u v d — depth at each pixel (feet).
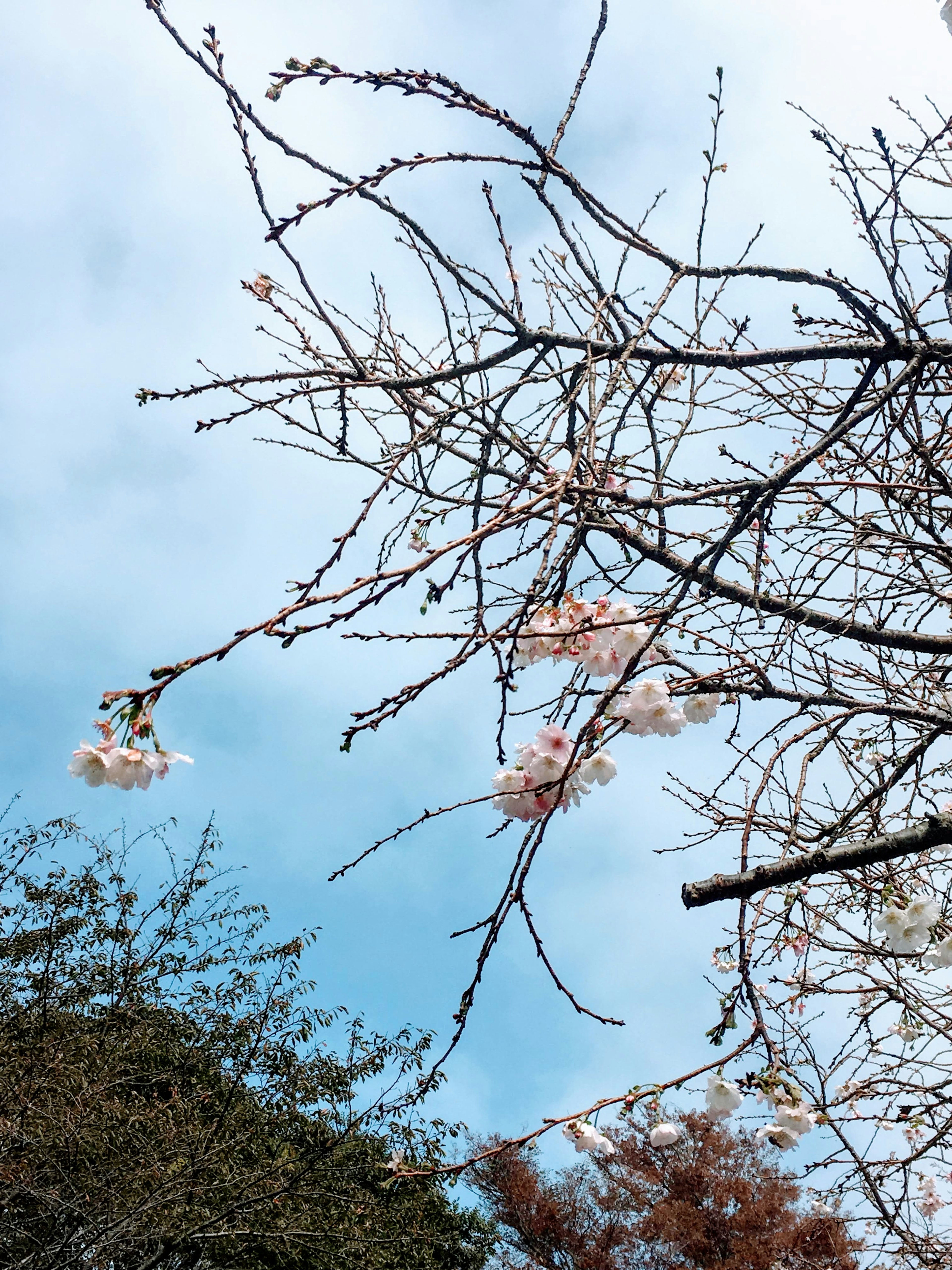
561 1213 42.47
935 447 8.57
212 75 7.05
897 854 7.52
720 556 6.66
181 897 30.99
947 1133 9.87
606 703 5.61
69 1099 22.67
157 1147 23.73
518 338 7.75
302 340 11.02
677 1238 38.37
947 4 7.25
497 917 5.49
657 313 7.20
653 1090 5.87
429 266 10.04
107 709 4.26
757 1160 40.88
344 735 5.12
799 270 7.72
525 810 6.38
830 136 7.80
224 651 4.47
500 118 6.60
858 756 10.98
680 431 8.59
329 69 6.16
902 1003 10.46
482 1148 42.80
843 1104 10.37
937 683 9.99
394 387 7.17
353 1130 27.07
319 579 5.46
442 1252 33.83
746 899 6.06
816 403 9.61
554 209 7.91
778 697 7.83
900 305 7.66
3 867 28.04
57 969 27.96
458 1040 5.57
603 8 7.85
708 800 10.85
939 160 9.60
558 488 5.55
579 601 6.95
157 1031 29.09
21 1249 20.80
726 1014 6.32
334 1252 25.29
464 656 5.40
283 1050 30.58
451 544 5.06
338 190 5.81
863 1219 11.41
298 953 31.99
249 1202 23.89
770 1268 16.61
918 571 9.64
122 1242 21.33
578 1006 5.36
